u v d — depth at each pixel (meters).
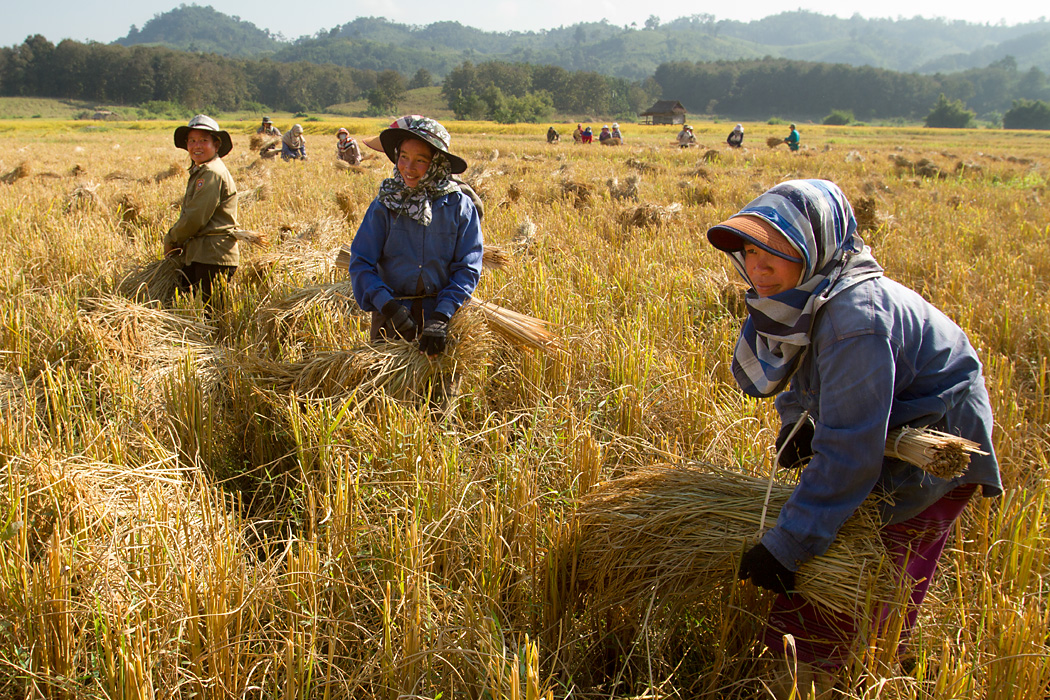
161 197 9.95
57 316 4.45
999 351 4.97
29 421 3.26
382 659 2.09
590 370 4.21
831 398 1.90
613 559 2.35
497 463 3.01
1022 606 2.32
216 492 2.91
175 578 2.23
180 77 192.88
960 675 2.08
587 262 6.59
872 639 2.02
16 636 2.06
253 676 2.14
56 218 7.96
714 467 2.47
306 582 2.32
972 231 9.02
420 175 3.51
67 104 179.62
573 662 2.36
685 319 5.20
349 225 7.98
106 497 2.55
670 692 2.26
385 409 3.30
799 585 2.03
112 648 1.97
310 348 4.67
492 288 5.26
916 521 2.09
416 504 2.62
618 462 3.25
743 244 2.10
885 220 9.23
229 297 5.37
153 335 4.59
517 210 9.79
